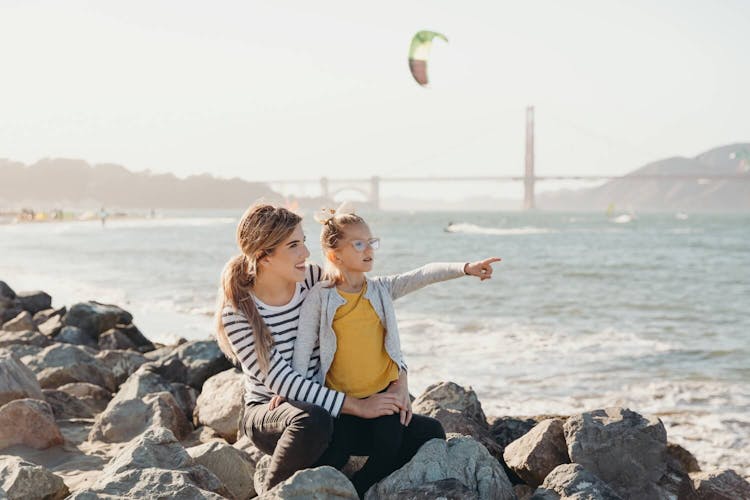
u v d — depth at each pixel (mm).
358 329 3238
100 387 6250
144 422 5035
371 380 3266
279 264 3150
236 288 3195
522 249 37062
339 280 3293
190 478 3439
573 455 3904
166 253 31500
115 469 3514
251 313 3172
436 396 4766
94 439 5008
